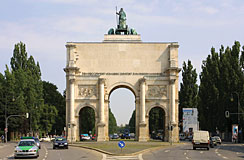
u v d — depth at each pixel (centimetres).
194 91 14575
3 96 11956
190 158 4734
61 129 15350
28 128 12925
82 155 5472
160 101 10019
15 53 13038
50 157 5128
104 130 9894
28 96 12812
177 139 9925
